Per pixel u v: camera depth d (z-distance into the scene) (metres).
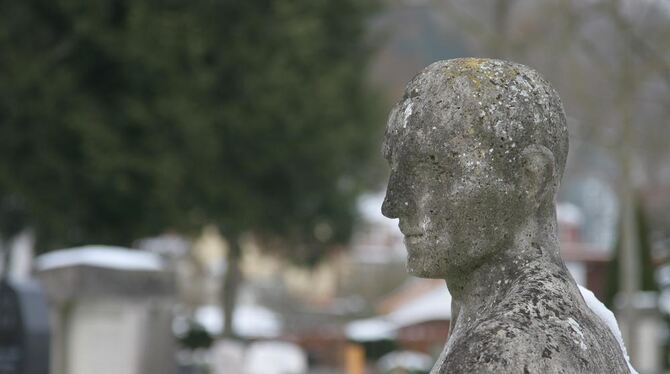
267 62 35.00
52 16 32.91
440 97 4.98
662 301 39.59
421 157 4.98
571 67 36.00
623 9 35.03
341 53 39.06
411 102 5.04
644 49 34.75
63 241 33.72
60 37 33.16
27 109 32.16
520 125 4.95
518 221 5.00
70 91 32.50
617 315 35.06
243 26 34.78
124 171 32.72
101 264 22.75
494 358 4.45
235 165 36.31
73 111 32.41
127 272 22.97
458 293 5.13
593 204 77.31
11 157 32.66
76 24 32.31
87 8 32.44
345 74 37.12
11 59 31.98
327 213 40.53
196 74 33.69
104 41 32.59
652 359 33.50
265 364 37.31
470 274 5.07
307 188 38.41
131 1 32.97
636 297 33.56
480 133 4.93
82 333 22.64
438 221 4.98
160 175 32.94
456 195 4.95
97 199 33.44
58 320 22.61
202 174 34.75
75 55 33.12
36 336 17.08
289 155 36.59
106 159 32.31
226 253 42.31
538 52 37.09
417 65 52.69
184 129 33.47
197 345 38.97
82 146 32.56
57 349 22.50
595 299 5.40
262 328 54.97
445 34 49.31
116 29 32.97
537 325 4.57
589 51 35.53
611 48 37.34
